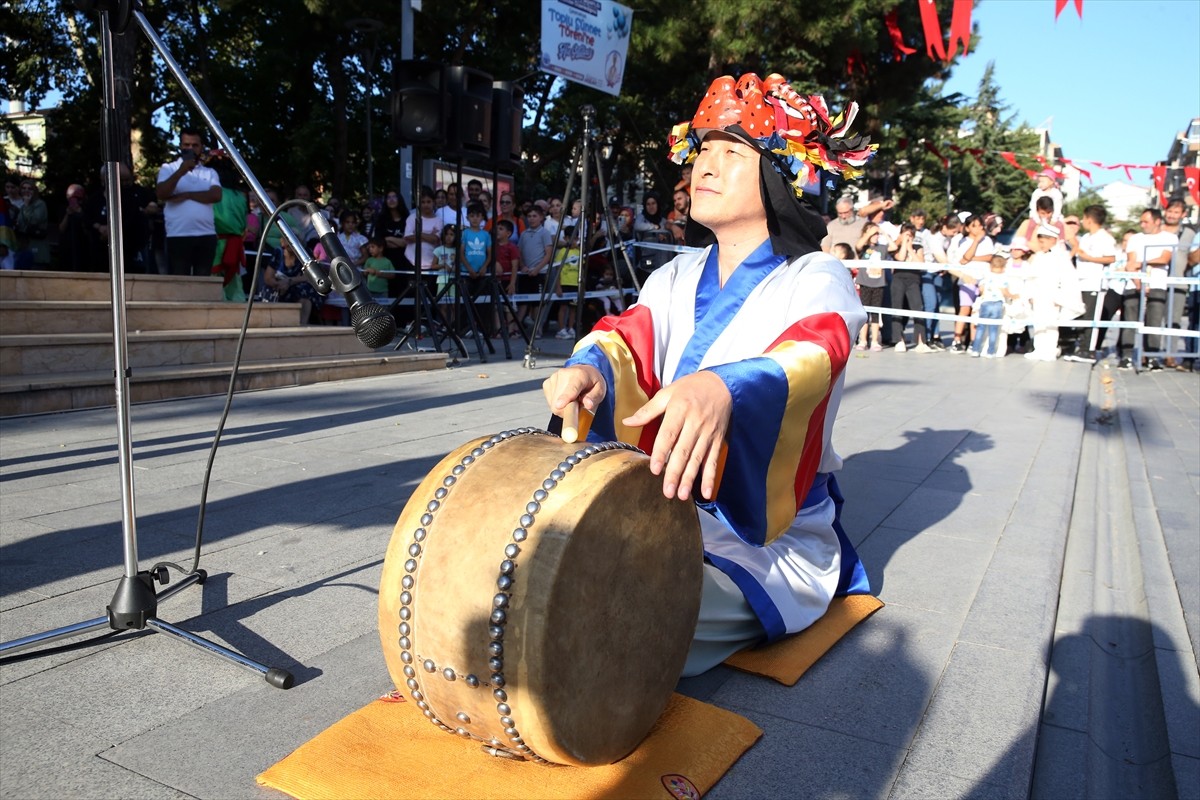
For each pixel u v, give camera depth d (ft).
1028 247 37.68
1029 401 25.04
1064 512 13.93
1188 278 33.96
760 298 8.32
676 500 6.56
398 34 65.62
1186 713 8.18
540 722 5.72
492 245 32.01
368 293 6.94
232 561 10.64
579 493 5.82
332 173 80.69
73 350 21.08
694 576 6.84
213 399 21.89
